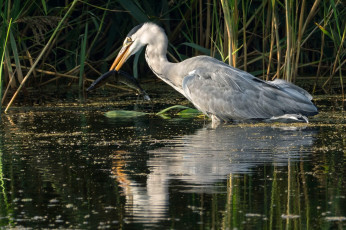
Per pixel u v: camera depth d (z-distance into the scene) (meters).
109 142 10.21
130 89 18.05
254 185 7.32
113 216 6.28
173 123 12.37
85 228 5.94
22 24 18.28
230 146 9.70
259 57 17.97
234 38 13.50
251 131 11.20
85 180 7.70
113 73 13.16
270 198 6.79
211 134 10.92
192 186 7.34
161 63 13.38
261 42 19.97
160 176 7.84
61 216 6.30
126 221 6.11
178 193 7.05
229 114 12.15
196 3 18.03
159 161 8.70
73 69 18.25
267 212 6.32
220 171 8.05
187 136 10.73
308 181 7.45
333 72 17.12
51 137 10.76
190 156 8.99
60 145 10.01
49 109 14.41
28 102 15.69
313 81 18.86
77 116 13.29
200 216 6.23
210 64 12.57
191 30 19.59
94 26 19.75
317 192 6.98
